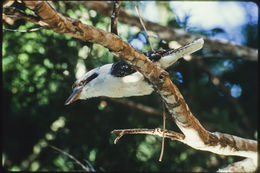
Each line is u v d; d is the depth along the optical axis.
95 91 6.00
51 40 8.20
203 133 4.87
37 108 9.03
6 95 9.30
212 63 11.26
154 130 4.82
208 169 9.03
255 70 11.19
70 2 8.21
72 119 9.25
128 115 9.44
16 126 9.76
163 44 9.45
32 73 8.33
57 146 9.15
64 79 8.60
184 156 9.02
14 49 8.14
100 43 4.00
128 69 5.62
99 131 9.27
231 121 10.80
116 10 4.11
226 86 10.35
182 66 10.33
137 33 9.21
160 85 4.44
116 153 9.10
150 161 8.95
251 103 11.15
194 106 9.93
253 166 5.88
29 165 9.21
